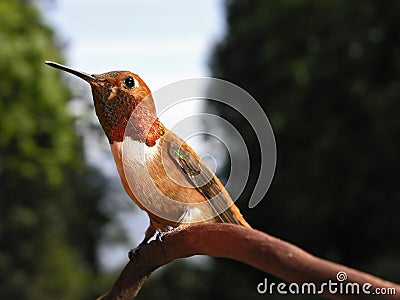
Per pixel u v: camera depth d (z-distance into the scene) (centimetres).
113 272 2803
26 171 1589
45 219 2214
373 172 2430
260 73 3241
